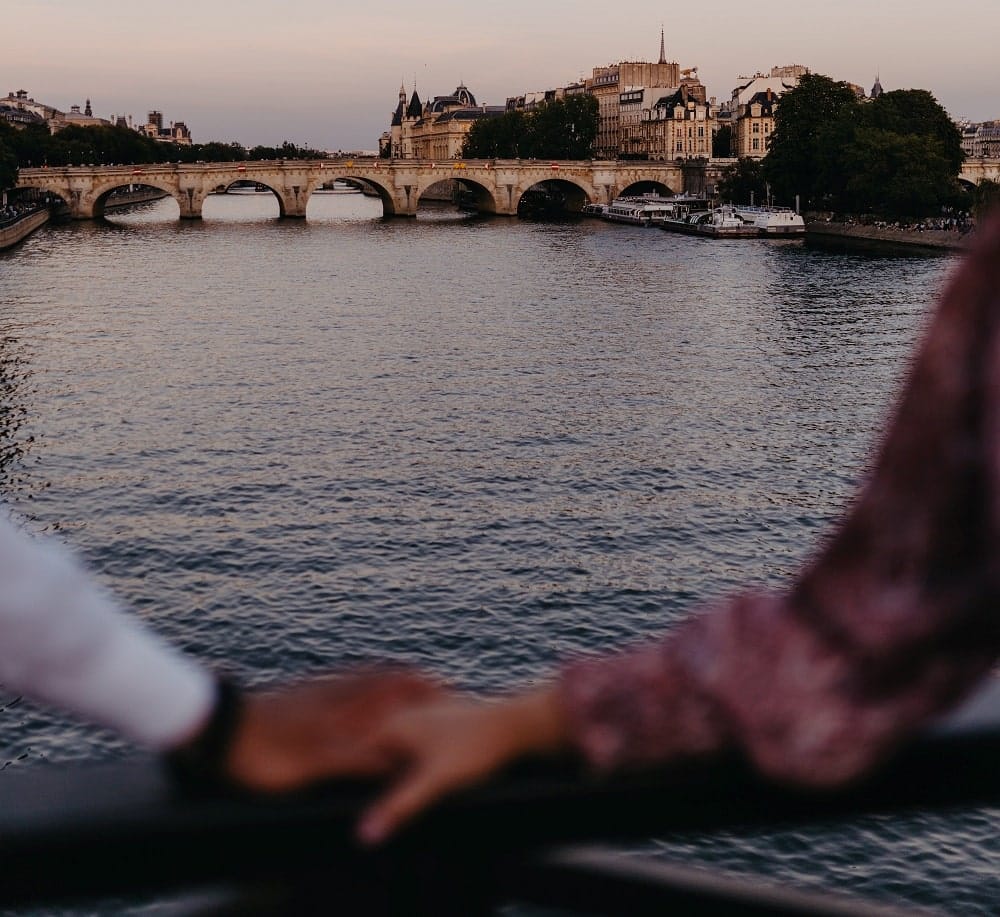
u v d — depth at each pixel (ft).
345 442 200.95
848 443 203.00
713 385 248.11
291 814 7.13
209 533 153.79
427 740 7.11
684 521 161.07
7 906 7.27
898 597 6.32
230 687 7.13
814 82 622.95
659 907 7.96
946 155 617.62
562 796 7.14
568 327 323.78
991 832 91.15
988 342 6.05
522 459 190.70
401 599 133.80
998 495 5.99
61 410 225.56
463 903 7.64
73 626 6.41
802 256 508.12
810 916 8.13
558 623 130.00
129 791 7.24
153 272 462.19
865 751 6.56
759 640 6.68
